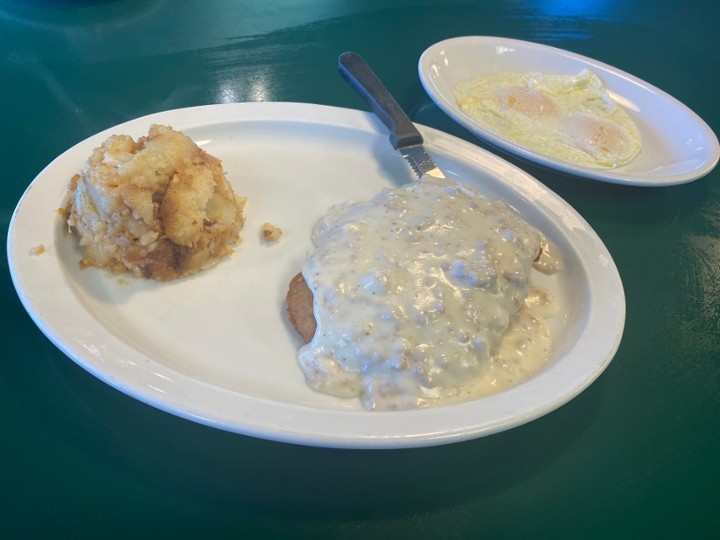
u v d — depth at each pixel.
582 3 0.51
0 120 0.31
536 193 0.29
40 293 0.21
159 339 0.22
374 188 0.30
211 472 0.19
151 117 0.29
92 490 0.18
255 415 0.18
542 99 0.38
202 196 0.24
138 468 0.19
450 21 0.46
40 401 0.20
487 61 0.41
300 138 0.31
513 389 0.20
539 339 0.24
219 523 0.18
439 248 0.24
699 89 0.43
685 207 0.32
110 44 0.37
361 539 0.18
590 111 0.38
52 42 0.37
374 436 0.18
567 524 0.19
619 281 0.25
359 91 0.32
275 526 0.18
